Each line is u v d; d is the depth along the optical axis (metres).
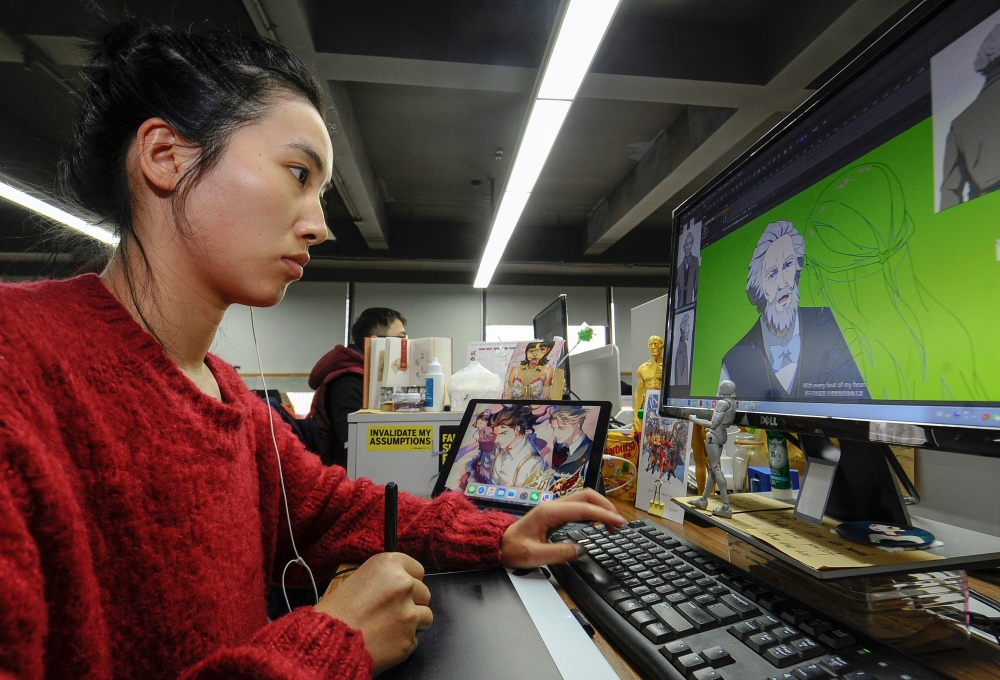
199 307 0.47
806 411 0.52
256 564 0.52
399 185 5.89
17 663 0.25
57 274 0.47
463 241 7.08
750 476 0.84
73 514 0.31
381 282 7.40
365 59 3.16
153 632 0.38
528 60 3.28
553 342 1.20
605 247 6.85
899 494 0.50
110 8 0.48
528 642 0.43
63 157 0.48
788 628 0.37
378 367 1.38
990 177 0.35
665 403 0.82
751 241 0.63
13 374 0.31
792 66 3.30
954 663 0.38
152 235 0.44
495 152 5.16
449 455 0.95
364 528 0.67
